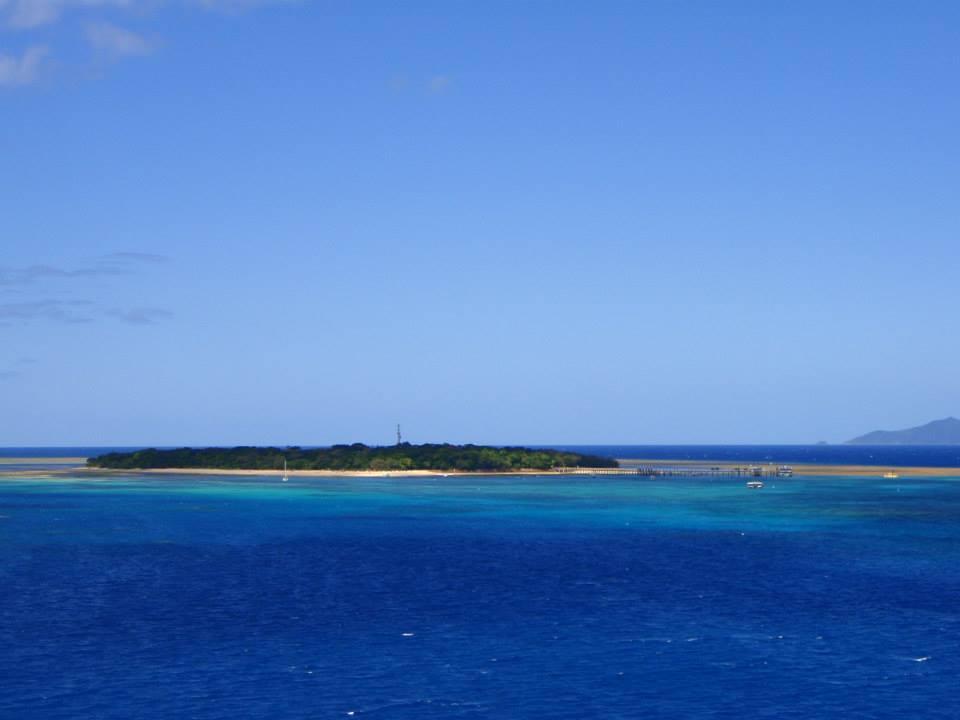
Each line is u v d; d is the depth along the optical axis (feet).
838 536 314.96
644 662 146.72
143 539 305.53
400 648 155.02
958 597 199.82
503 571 237.04
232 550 278.26
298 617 179.11
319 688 133.39
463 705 126.62
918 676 139.85
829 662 147.23
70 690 132.26
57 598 197.88
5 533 321.73
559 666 144.46
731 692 132.36
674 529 339.57
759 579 223.51
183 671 141.38
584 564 249.55
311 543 296.71
